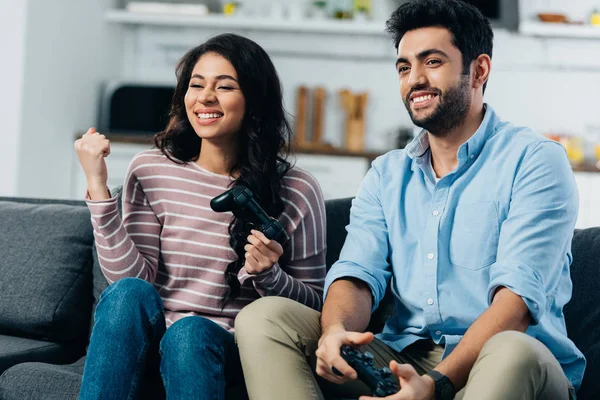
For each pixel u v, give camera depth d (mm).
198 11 5078
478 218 1739
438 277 1752
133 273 1889
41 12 4383
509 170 1737
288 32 5258
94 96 5016
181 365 1573
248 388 1561
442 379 1436
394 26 1817
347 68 5230
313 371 1641
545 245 1624
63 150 4715
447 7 1752
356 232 1877
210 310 1916
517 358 1354
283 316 1586
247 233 1895
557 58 5078
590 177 4574
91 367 1605
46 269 2244
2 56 4297
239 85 1971
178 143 2043
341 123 5234
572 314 1866
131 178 2021
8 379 1852
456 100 1755
